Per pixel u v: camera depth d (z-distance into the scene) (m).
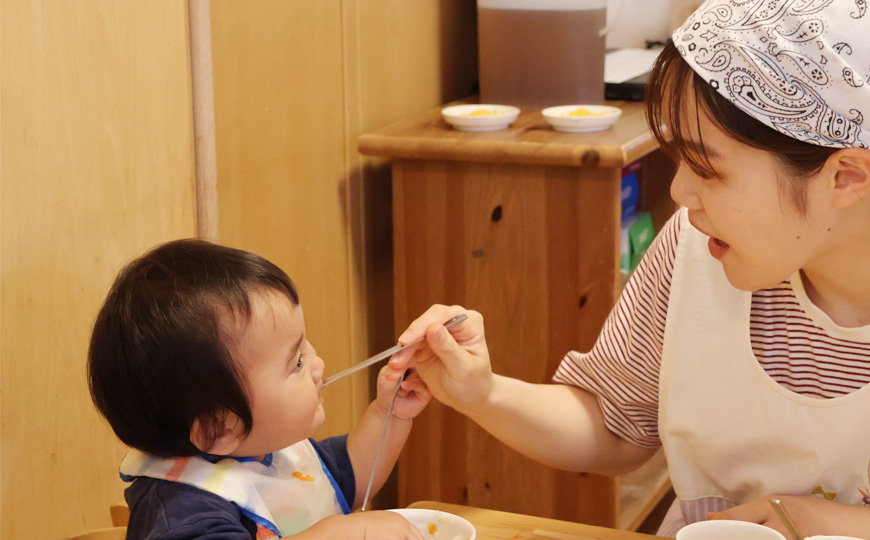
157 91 1.45
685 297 1.15
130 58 1.39
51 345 1.32
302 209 1.88
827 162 0.87
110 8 1.35
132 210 1.43
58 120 1.29
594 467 1.28
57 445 1.34
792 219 0.90
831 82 0.83
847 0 0.83
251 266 1.00
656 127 0.95
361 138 1.92
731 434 1.13
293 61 1.80
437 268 1.96
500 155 1.81
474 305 1.95
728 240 0.94
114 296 0.97
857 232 0.94
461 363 1.15
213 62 1.59
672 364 1.16
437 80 2.37
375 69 2.08
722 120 0.87
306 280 1.91
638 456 1.29
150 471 0.97
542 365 1.91
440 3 2.35
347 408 2.10
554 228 1.84
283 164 1.80
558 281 1.86
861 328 1.03
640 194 2.46
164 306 0.94
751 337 1.10
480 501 2.02
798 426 1.07
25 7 1.23
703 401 1.14
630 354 1.23
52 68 1.27
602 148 1.73
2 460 1.26
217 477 0.96
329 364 2.02
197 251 1.00
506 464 1.98
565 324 1.87
